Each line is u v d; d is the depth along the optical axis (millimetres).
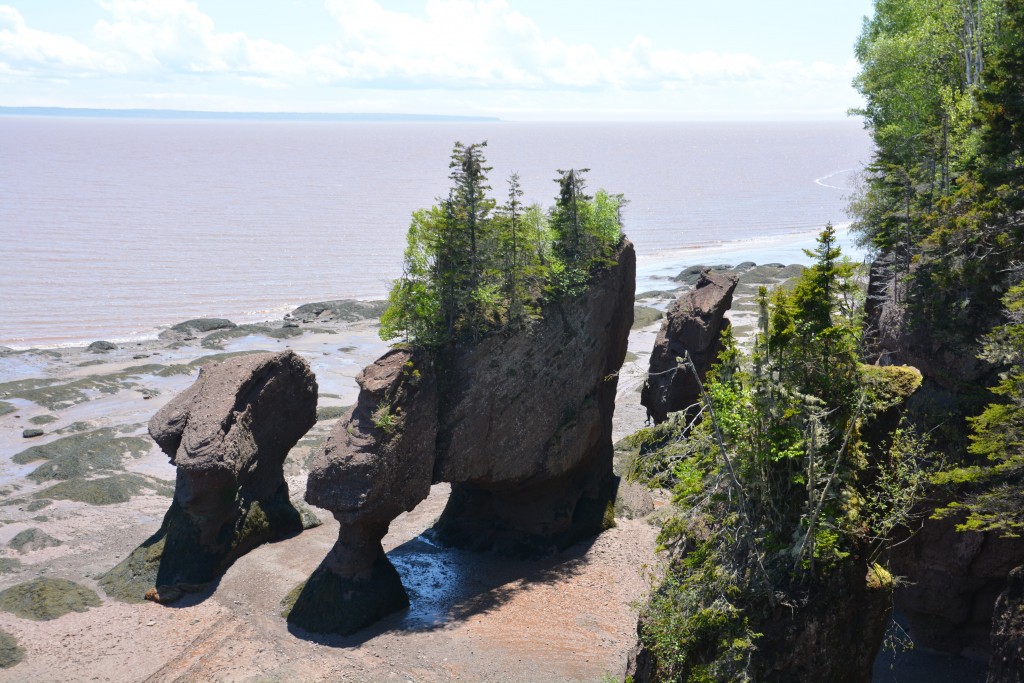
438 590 37812
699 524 25281
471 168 38094
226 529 39531
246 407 40844
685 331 48156
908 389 25844
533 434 39719
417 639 33781
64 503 47219
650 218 175000
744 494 23734
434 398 36781
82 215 167250
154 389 66688
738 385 25250
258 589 37312
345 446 34875
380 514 35031
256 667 32156
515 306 38906
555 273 40719
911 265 39562
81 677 31531
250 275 113438
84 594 37250
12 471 51906
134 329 86125
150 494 48719
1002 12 57281
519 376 39094
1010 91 39375
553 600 36875
